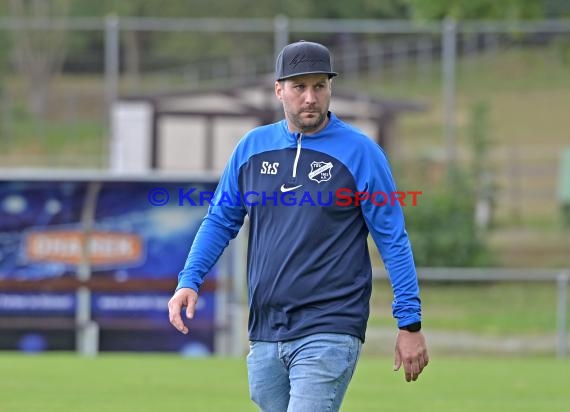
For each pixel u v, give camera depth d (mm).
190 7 174625
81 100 114062
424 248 82625
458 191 85562
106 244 57219
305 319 18875
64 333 57062
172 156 99250
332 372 18672
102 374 46781
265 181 19406
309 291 18922
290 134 19516
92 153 100125
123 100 98812
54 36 151000
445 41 87125
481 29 89125
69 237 57156
